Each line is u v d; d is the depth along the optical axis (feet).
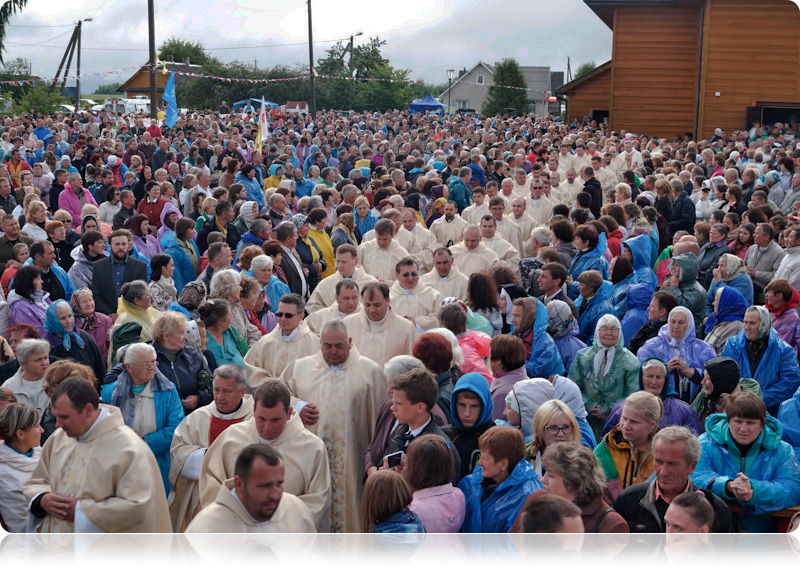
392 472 11.93
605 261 28.30
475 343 19.85
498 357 17.51
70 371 16.48
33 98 130.93
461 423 15.11
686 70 97.30
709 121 92.63
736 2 89.45
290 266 28.58
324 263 32.55
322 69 207.10
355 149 72.84
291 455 14.76
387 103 194.49
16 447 15.33
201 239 33.55
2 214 34.17
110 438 13.70
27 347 18.10
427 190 43.06
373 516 11.74
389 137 113.29
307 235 31.94
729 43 90.48
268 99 190.80
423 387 14.61
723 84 91.56
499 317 22.90
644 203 42.39
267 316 24.07
